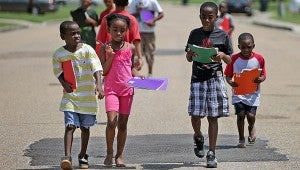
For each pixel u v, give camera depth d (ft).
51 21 347.36
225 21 129.59
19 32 272.72
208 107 64.44
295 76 136.56
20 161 67.51
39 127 85.46
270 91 116.67
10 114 94.63
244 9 417.28
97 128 84.79
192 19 362.53
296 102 105.50
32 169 64.18
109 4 100.07
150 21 124.57
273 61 164.55
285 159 67.82
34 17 360.48
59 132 82.48
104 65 64.64
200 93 64.59
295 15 401.08
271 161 66.90
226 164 65.51
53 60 62.23
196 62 65.00
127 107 64.85
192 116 65.31
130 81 63.77
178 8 515.91
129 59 65.00
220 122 89.10
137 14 124.67
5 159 68.39
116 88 64.59
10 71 143.43
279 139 78.38
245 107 74.33
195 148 66.85
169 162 66.54
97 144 75.36
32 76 135.44
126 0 79.61
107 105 64.39
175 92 114.21
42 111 96.84
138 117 91.81
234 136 80.23
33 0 391.86
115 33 64.54
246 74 73.56
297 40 234.38
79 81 61.87
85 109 61.93
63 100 62.13
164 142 76.28
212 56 63.46
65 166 60.03
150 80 63.87
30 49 195.31
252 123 74.84
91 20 105.60
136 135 80.28
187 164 65.72
